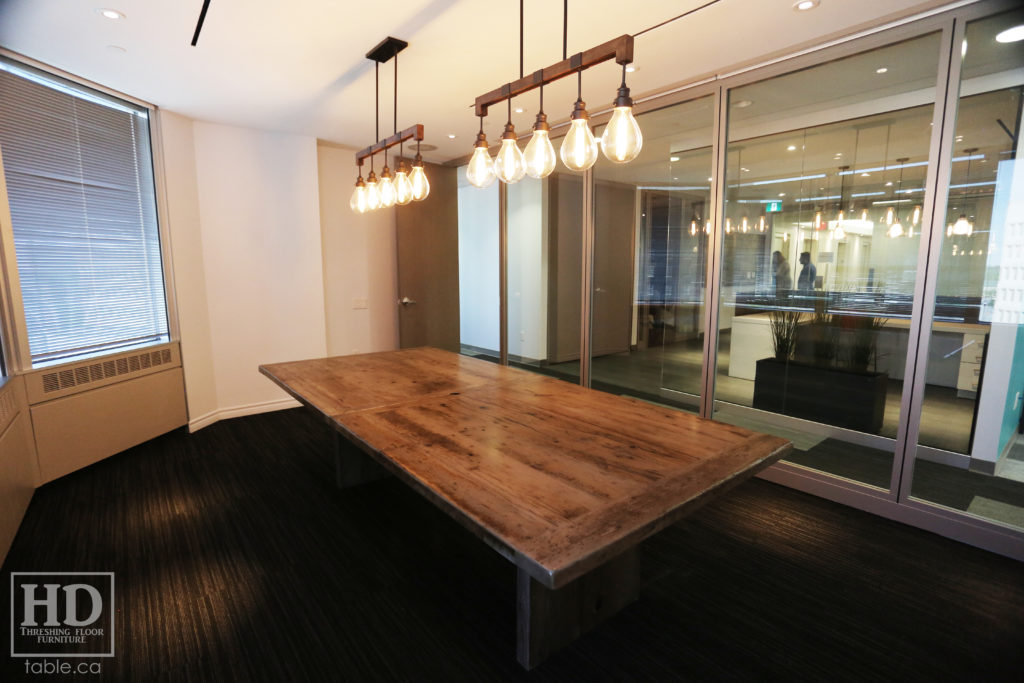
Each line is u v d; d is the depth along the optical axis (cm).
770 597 208
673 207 414
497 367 313
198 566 230
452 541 253
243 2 224
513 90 199
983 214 270
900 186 309
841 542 250
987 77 243
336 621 194
